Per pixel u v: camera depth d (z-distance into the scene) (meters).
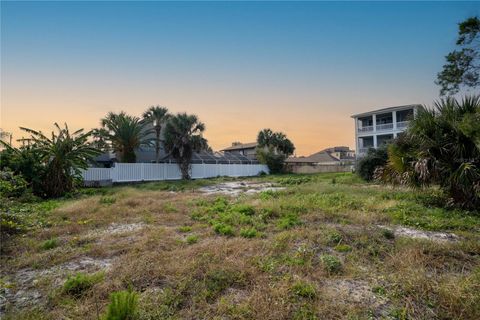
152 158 27.83
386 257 3.88
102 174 19.25
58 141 12.44
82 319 2.50
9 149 12.07
